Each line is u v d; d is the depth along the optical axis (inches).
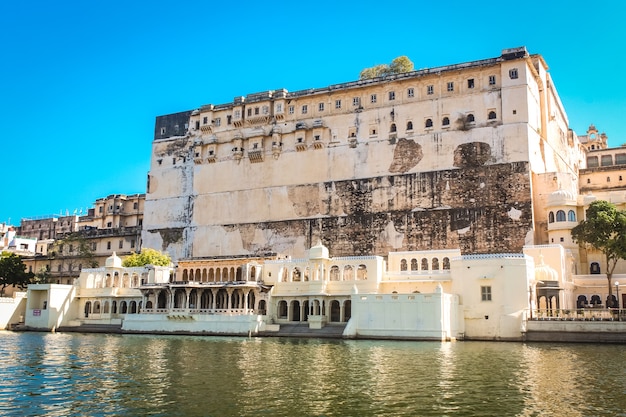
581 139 5226.4
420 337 2073.1
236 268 2987.2
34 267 4429.1
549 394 960.9
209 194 3954.2
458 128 3284.9
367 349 1718.8
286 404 895.1
